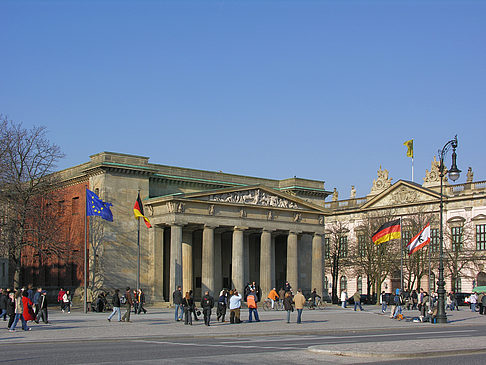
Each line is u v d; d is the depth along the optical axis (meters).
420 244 73.00
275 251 111.94
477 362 27.08
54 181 89.62
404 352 28.97
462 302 116.38
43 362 26.83
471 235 128.38
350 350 29.64
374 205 147.88
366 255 123.44
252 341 38.59
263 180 111.00
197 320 57.38
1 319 58.25
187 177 99.25
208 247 90.31
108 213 74.75
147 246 91.31
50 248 85.31
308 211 102.88
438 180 139.75
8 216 85.12
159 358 28.31
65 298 73.69
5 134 85.44
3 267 112.38
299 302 55.25
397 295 63.97
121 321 56.34
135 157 92.00
